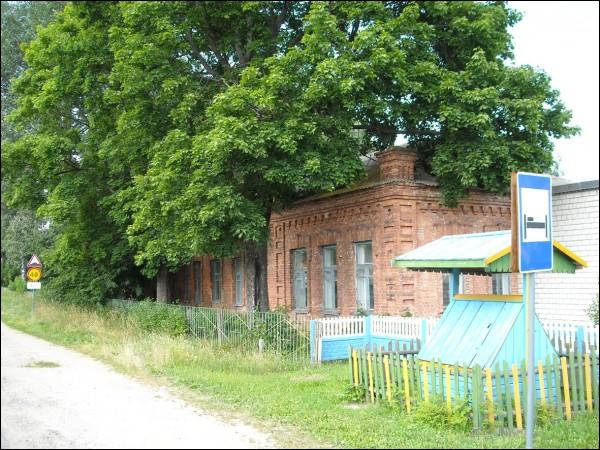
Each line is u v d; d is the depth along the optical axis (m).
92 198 24.53
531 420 6.33
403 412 8.66
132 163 20.31
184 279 35.16
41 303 31.06
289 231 24.09
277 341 15.42
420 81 17.44
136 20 18.09
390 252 18.59
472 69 17.70
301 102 15.98
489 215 20.45
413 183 18.78
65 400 10.16
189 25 18.30
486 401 7.76
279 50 19.56
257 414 9.01
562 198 19.14
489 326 8.64
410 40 17.30
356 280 20.33
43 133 23.89
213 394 10.59
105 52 20.97
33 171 24.38
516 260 6.39
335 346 14.99
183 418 8.86
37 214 22.75
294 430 8.10
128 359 13.82
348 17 17.58
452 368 8.19
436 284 18.98
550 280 19.52
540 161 18.34
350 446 7.27
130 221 22.66
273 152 16.33
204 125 17.12
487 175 17.77
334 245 21.78
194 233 16.11
